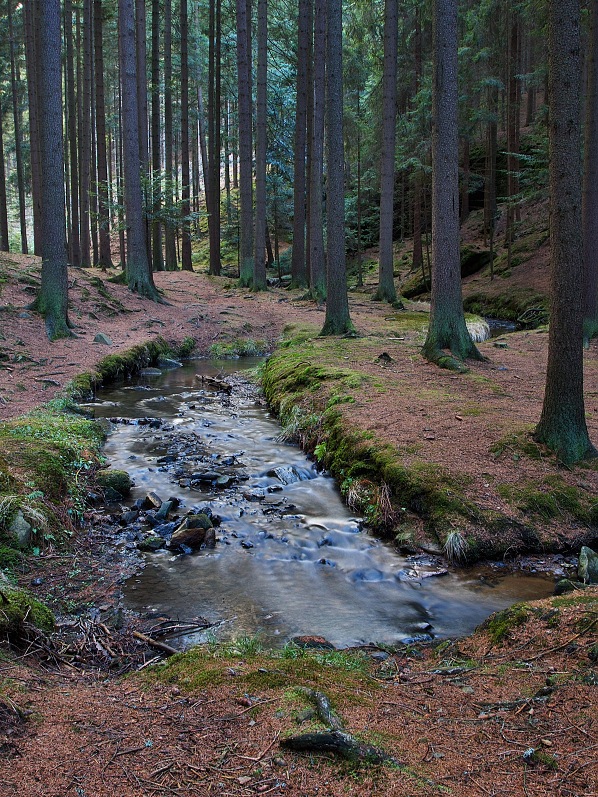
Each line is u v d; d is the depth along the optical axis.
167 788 2.51
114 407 12.39
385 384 10.85
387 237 24.58
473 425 8.58
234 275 36.47
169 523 7.04
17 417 9.40
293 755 2.76
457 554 6.32
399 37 31.11
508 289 26.03
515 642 4.33
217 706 3.19
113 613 5.14
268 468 9.09
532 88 33.56
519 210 31.09
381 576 6.09
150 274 22.25
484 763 2.83
